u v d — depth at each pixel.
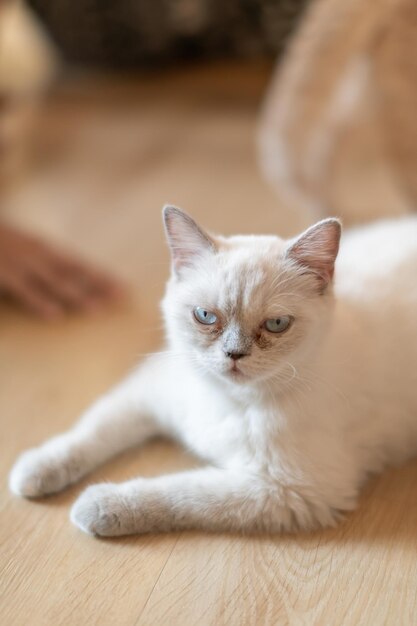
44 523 0.54
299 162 0.80
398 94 0.76
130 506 0.52
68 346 0.70
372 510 0.54
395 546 0.52
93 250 0.83
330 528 0.53
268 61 1.26
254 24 1.20
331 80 0.75
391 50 0.74
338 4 0.73
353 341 0.54
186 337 0.52
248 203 0.94
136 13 1.20
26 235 0.80
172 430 0.59
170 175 1.04
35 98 1.30
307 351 0.52
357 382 0.54
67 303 0.75
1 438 0.60
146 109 1.28
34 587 0.50
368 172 0.93
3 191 1.00
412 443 0.58
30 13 1.25
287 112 0.77
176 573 0.50
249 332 0.50
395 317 0.56
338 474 0.53
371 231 0.64
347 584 0.50
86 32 1.25
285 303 0.51
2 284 0.76
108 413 0.58
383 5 0.72
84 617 0.48
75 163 1.08
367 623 0.48
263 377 0.51
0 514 0.54
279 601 0.49
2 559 0.51
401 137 0.78
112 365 0.67
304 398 0.52
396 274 0.58
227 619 0.48
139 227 0.88
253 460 0.53
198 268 0.53
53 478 0.55
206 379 0.53
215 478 0.53
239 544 0.52
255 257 0.52
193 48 1.27
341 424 0.54
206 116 1.25
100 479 0.56
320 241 0.51
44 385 0.65
